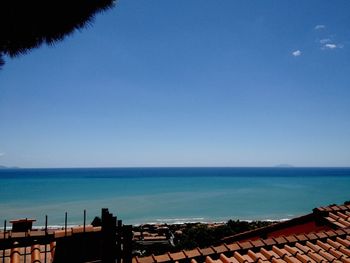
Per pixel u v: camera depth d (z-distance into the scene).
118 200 86.94
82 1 3.87
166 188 125.44
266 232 10.70
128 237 4.37
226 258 6.27
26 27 3.73
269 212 69.62
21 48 3.95
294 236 7.12
